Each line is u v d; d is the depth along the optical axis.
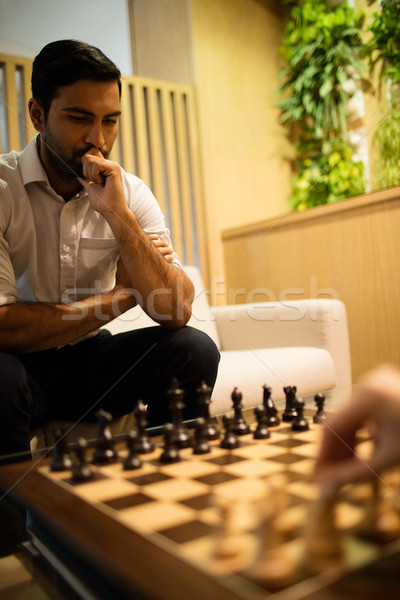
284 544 0.45
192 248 2.94
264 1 3.34
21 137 2.33
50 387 1.32
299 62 3.21
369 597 0.39
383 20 2.87
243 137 3.20
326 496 0.45
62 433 0.82
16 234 1.37
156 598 0.41
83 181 1.37
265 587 0.42
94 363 1.39
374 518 0.45
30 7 2.71
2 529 0.66
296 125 3.45
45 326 1.22
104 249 1.48
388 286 2.25
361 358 2.37
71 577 0.56
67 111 1.30
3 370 1.08
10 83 2.22
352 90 3.08
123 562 0.47
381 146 2.91
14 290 1.26
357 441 0.43
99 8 2.94
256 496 0.51
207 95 3.06
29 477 0.76
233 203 3.13
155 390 1.35
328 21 3.01
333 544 0.44
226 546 0.46
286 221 2.72
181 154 2.91
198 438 0.87
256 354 1.86
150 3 3.06
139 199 1.58
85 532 0.54
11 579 0.61
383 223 2.27
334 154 3.11
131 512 0.59
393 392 0.37
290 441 0.90
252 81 3.25
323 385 1.88
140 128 2.67
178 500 0.62
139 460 0.79
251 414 1.15
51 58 1.29
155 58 3.08
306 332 2.01
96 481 0.72
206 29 3.09
